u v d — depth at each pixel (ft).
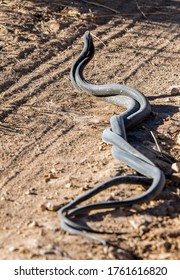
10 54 55.47
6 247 32.35
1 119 45.39
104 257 31.76
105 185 35.86
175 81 53.06
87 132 44.32
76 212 34.04
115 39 61.41
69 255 31.73
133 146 41.75
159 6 71.51
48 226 33.94
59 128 44.75
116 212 35.19
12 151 41.55
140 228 33.91
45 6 65.26
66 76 52.90
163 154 41.57
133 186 37.52
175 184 38.45
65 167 39.91
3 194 37.04
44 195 36.88
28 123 45.16
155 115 46.47
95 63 55.93
